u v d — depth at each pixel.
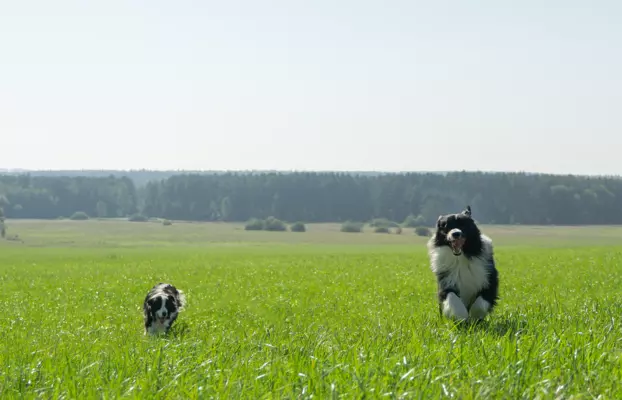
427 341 10.67
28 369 8.83
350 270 36.31
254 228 169.00
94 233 154.12
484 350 9.14
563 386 7.03
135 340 13.81
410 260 47.59
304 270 37.22
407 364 8.38
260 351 10.31
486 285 14.76
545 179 181.75
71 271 41.28
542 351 9.09
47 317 18.56
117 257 66.00
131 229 165.12
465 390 7.05
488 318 14.73
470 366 8.34
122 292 26.30
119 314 19.33
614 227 167.25
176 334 15.41
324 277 31.33
